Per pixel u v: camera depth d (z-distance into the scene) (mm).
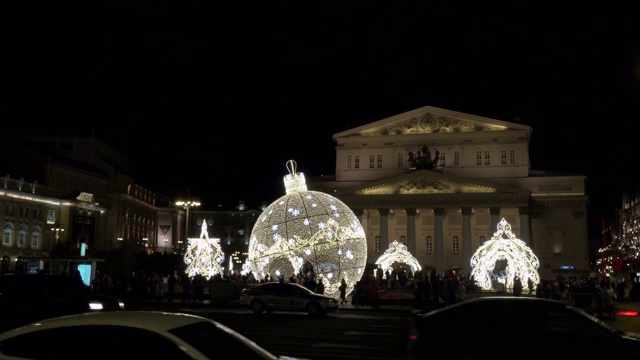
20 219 78812
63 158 93375
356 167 80188
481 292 42938
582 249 75188
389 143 79438
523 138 76125
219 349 6867
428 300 36156
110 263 84812
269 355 7340
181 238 124562
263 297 30109
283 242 35625
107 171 101750
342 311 33344
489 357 11109
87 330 6816
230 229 124188
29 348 6773
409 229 70625
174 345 6559
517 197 68562
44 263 61812
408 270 67188
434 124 78750
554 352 10867
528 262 40906
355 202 72750
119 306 17672
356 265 36750
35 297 16609
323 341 19016
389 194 71938
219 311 32250
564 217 76250
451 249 76875
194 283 39781
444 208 70438
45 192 84312
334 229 35844
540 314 11297
